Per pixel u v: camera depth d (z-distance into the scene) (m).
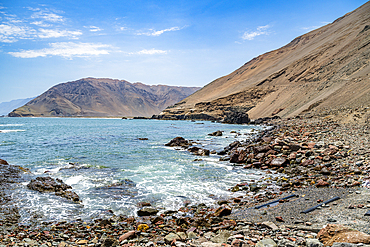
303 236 6.59
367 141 19.84
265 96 133.75
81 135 46.91
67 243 7.21
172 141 31.81
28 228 8.58
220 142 34.72
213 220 8.88
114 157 23.20
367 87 50.00
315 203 9.70
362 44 86.62
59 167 18.75
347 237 5.55
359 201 8.96
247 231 7.40
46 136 44.62
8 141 36.06
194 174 16.77
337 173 13.81
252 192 12.69
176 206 10.93
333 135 25.05
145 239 7.32
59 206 10.82
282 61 183.00
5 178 14.41
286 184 13.16
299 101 87.94
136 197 12.12
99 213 10.11
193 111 159.38
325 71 97.12
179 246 6.48
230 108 139.62
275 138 28.92
